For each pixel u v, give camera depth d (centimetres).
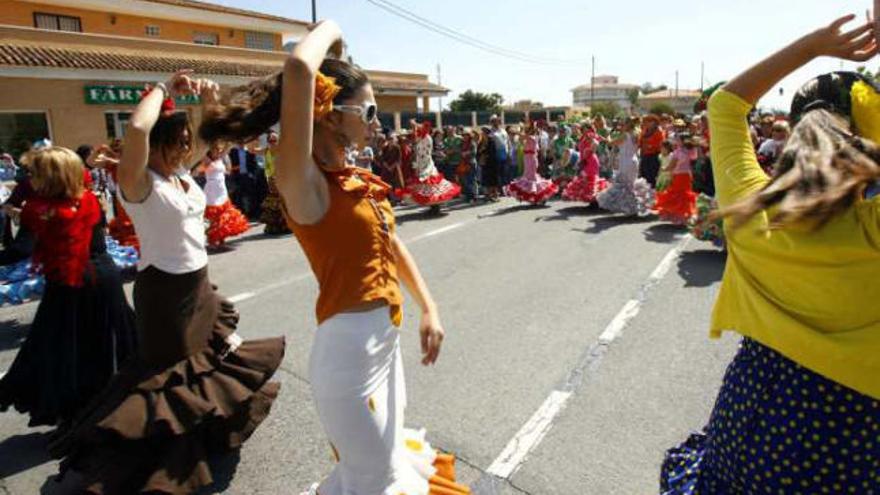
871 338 133
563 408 385
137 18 2536
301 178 173
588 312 569
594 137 1173
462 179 1380
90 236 355
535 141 1238
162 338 295
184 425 283
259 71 2230
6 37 1672
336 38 181
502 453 336
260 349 333
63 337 348
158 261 292
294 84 163
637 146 1070
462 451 338
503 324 542
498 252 829
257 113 186
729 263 163
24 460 346
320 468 328
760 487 149
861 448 140
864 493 141
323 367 190
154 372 295
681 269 716
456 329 532
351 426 189
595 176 1177
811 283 137
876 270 131
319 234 187
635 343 490
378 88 2998
